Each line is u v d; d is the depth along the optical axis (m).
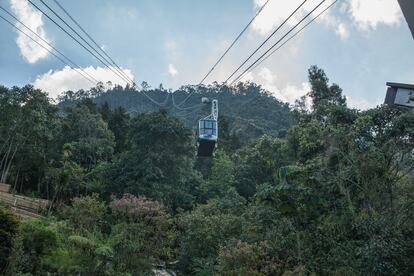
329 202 16.58
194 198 39.00
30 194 41.50
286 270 15.16
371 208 15.70
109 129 53.50
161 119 38.50
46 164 43.19
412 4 4.34
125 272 17.30
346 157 17.67
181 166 39.16
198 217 23.61
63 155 41.22
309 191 15.55
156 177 36.12
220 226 23.02
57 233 17.05
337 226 16.39
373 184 16.22
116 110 56.53
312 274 15.05
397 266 12.83
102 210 20.45
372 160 16.80
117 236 17.75
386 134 18.17
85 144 46.66
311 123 23.84
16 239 13.39
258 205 21.31
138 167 36.50
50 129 46.09
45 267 15.54
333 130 19.31
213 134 21.08
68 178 33.06
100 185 37.50
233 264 16.50
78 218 19.39
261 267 16.28
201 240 22.88
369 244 13.66
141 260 17.88
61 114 55.56
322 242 16.45
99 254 16.42
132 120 39.59
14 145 43.69
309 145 22.39
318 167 18.33
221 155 47.94
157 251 18.77
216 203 28.05
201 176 44.34
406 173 17.33
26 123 42.78
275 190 15.47
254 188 41.88
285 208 15.73
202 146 21.14
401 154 17.55
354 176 17.09
